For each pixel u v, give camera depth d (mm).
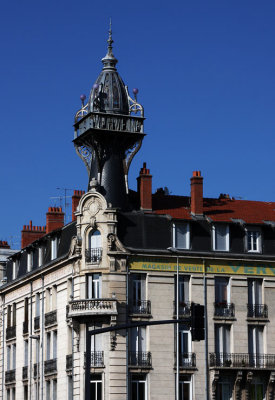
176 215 85062
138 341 81562
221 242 84938
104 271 81688
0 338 105375
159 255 82750
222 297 84312
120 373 80312
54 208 99188
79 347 82125
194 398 81688
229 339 83688
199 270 83688
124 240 82562
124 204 85812
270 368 83250
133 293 82062
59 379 86938
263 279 85500
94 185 83750
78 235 83312
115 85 87938
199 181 86125
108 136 86625
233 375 82625
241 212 87750
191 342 82625
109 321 80875
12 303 102312
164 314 82188
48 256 91938
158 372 81250
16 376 99062
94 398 80375
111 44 89312
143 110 87750
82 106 88938
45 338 91438
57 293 88500
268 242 86250
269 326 84812
